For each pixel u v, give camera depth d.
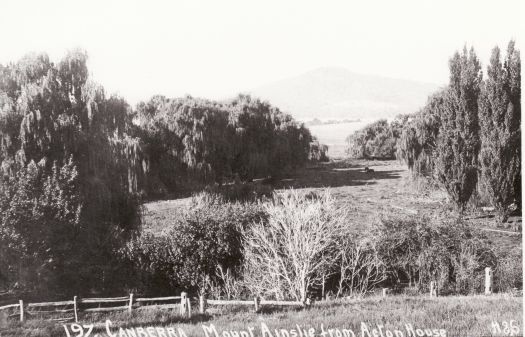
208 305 22.17
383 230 29.75
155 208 54.81
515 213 49.66
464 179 50.47
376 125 136.00
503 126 45.62
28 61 35.94
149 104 71.81
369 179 86.81
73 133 32.94
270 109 92.75
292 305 20.67
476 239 28.83
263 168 79.50
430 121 63.97
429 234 28.98
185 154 65.88
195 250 29.39
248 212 31.48
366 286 26.80
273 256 27.62
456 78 51.56
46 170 29.77
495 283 27.00
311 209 26.17
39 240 26.86
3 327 19.33
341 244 27.97
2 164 30.73
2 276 27.70
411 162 66.12
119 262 29.83
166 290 29.80
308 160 109.19
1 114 32.28
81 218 28.73
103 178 34.47
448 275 28.20
